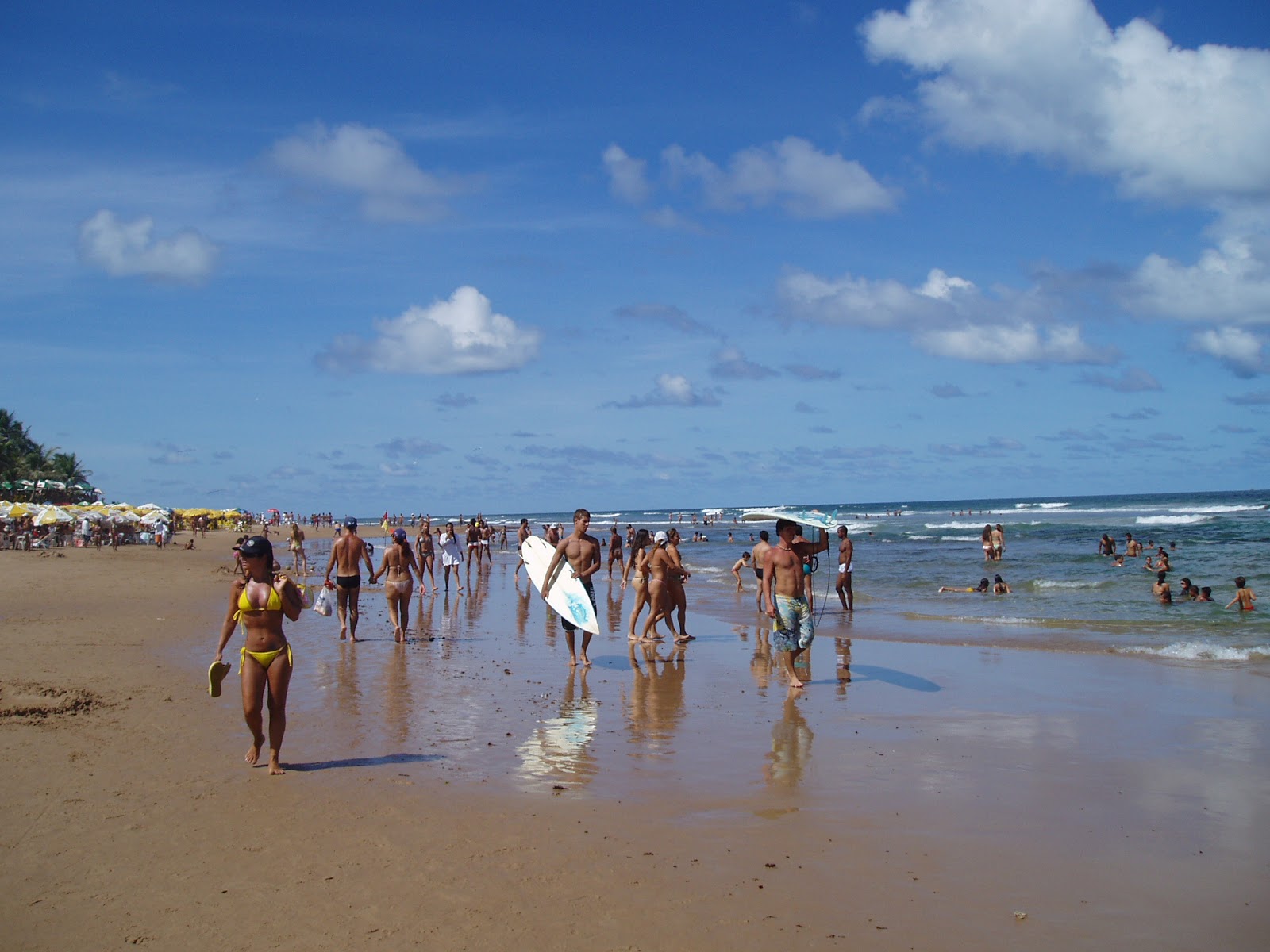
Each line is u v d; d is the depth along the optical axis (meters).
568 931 4.18
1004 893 4.66
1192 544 36.53
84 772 6.51
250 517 92.31
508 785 6.42
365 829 5.47
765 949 4.03
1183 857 5.18
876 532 60.84
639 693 9.89
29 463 83.44
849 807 6.00
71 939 4.01
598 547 11.67
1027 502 184.12
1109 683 10.30
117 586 21.81
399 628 13.55
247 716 6.67
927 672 11.13
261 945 3.99
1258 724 8.31
